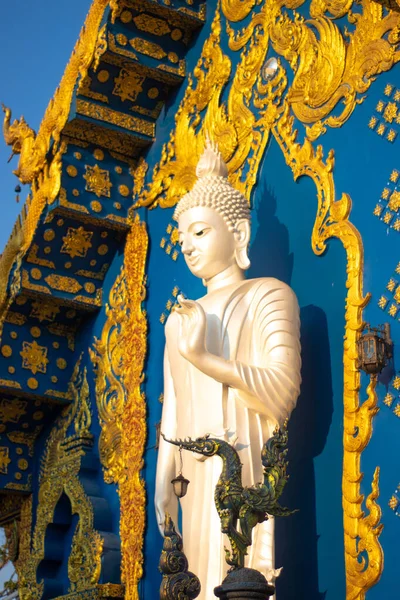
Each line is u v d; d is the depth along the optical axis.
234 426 9.02
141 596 11.59
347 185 10.04
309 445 9.71
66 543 13.33
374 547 8.66
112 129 12.96
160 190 12.89
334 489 9.35
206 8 12.85
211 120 12.18
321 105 10.62
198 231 9.98
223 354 9.41
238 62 12.09
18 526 14.84
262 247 10.95
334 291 9.91
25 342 14.00
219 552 8.70
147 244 12.97
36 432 14.60
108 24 12.38
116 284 13.63
